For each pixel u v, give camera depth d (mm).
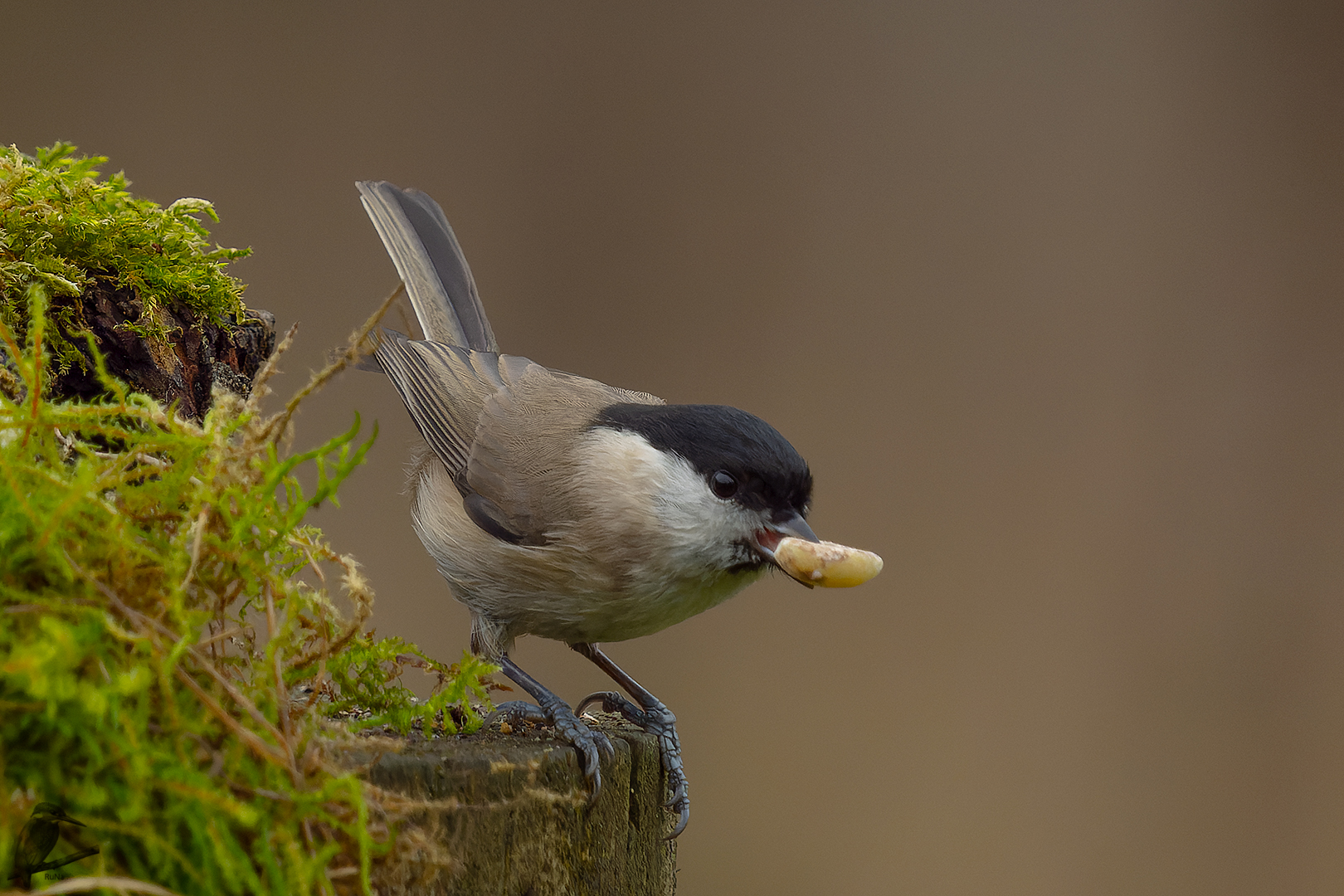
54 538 3928
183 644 3922
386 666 4039
